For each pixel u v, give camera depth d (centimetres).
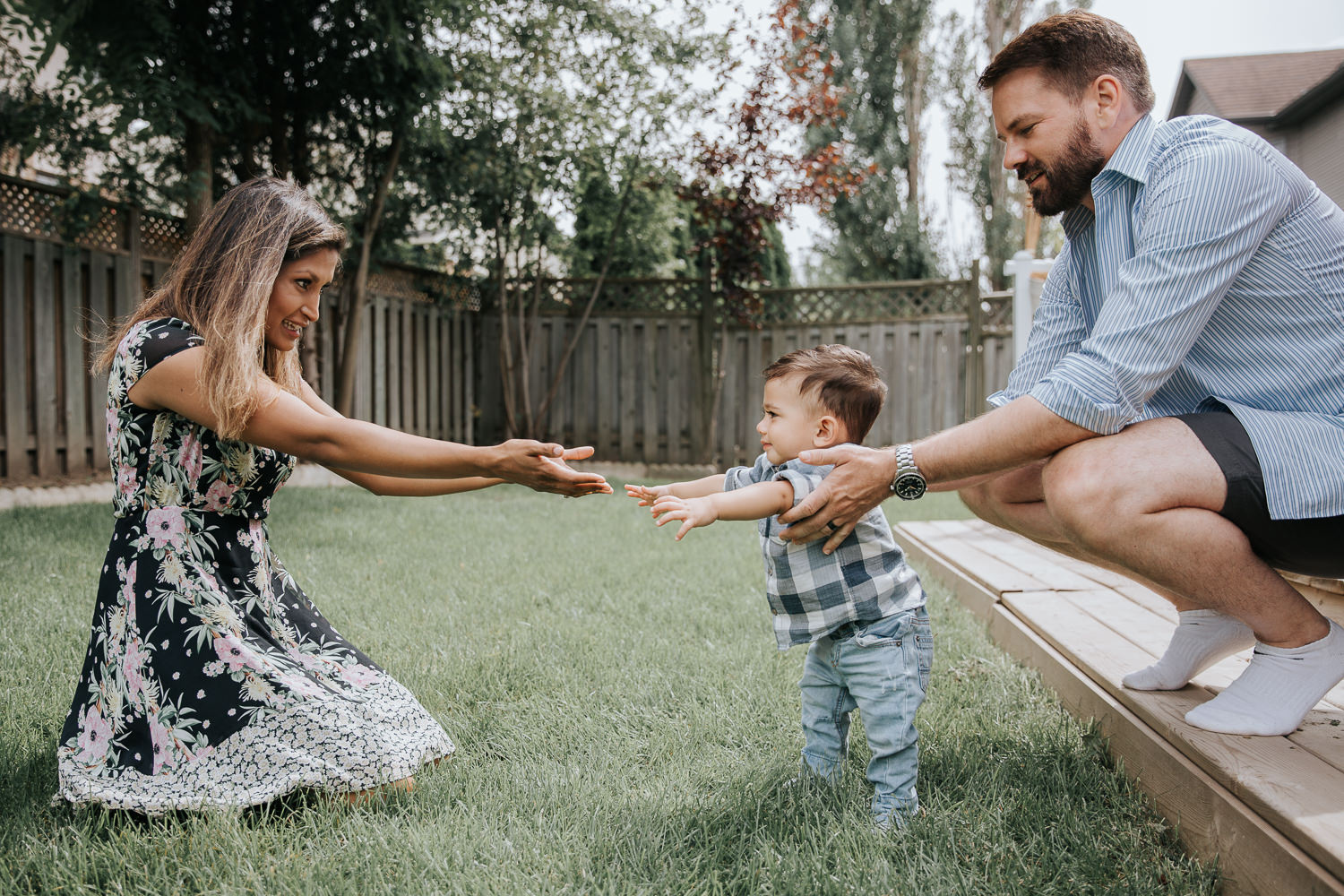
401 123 834
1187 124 195
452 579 424
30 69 682
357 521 595
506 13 943
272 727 188
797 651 315
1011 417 188
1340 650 186
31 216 664
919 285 1033
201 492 194
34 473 670
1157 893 162
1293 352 189
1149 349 181
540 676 284
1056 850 176
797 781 207
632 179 1043
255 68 765
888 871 165
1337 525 178
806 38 1095
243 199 198
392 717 206
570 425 1104
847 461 190
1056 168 204
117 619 192
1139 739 207
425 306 1009
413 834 175
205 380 183
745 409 1096
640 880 164
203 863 166
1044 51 198
